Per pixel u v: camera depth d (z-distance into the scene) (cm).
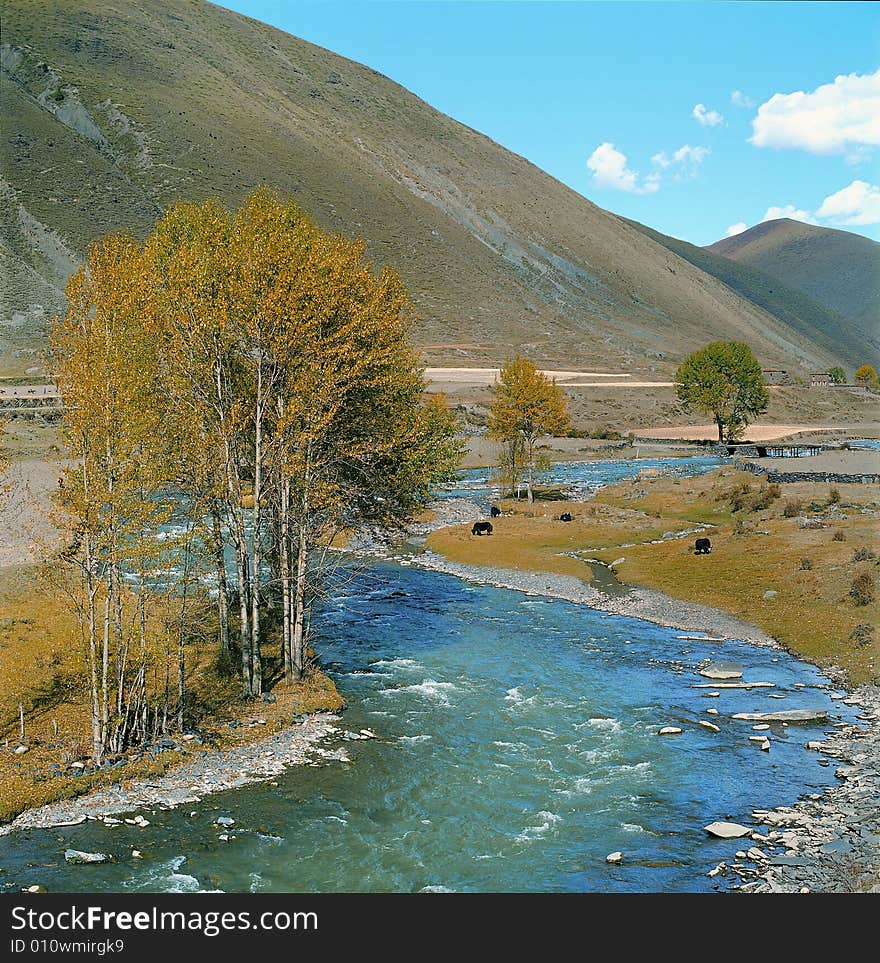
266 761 3303
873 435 19338
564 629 5200
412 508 5275
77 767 3128
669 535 7769
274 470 4006
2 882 2481
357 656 4678
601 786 3122
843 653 4509
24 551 6053
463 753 3406
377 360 4162
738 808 2933
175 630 4391
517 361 9750
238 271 3794
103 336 3166
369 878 2538
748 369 17775
